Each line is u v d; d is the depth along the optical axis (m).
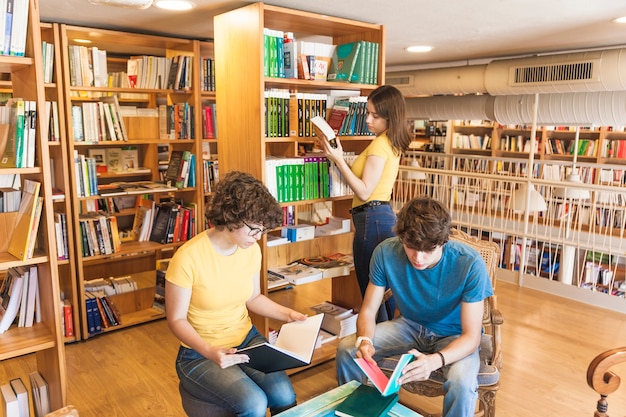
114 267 3.79
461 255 1.92
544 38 3.71
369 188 2.46
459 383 1.76
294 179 2.69
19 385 2.05
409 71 5.33
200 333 1.80
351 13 2.88
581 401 2.55
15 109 1.77
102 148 4.36
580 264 5.08
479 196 5.97
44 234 1.87
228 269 1.77
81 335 3.18
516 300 3.98
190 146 3.58
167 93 3.55
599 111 4.36
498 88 4.56
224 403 1.63
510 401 2.54
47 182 1.81
